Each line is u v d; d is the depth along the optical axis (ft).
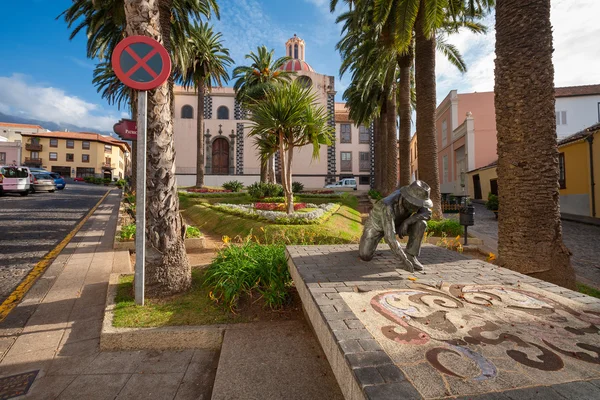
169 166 13.83
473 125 87.04
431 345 6.19
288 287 13.88
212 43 77.51
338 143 139.85
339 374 6.04
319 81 130.52
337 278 10.60
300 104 29.58
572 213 51.47
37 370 9.17
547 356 5.83
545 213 16.37
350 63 65.46
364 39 53.42
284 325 11.14
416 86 37.47
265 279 13.20
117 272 18.24
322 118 30.76
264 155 35.78
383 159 78.69
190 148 127.54
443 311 7.94
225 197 65.00
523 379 5.10
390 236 11.64
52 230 31.60
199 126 82.28
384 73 56.85
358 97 76.33
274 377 8.24
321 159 137.80
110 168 213.66
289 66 128.36
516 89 17.15
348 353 5.82
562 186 54.08
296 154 136.77
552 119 16.67
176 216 13.99
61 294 14.79
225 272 12.86
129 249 24.03
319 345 9.86
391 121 59.82
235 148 129.49
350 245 16.58
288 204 32.07
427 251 15.75
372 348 6.00
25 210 45.47
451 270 11.92
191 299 13.12
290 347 9.70
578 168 50.29
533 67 16.83
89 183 165.27
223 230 32.63
